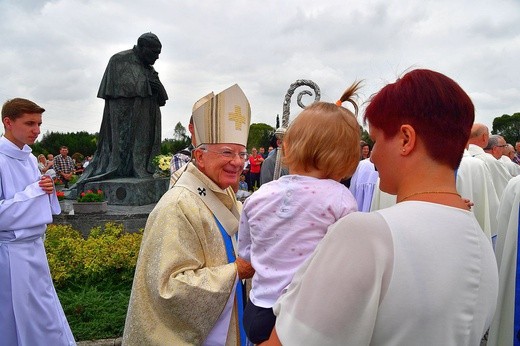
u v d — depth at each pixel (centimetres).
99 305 440
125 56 860
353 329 81
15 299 310
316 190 131
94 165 888
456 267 85
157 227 189
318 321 81
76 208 698
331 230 89
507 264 249
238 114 203
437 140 91
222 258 198
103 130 888
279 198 133
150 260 186
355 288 81
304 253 127
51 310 332
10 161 325
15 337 313
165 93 903
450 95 91
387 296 81
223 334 187
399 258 82
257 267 134
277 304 95
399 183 97
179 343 178
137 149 864
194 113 205
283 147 145
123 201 802
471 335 88
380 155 99
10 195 319
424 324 81
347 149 133
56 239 570
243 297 210
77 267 501
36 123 332
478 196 379
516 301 243
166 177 891
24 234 313
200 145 204
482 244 93
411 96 92
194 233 189
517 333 241
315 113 135
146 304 184
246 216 147
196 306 176
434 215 88
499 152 588
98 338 392
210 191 205
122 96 849
